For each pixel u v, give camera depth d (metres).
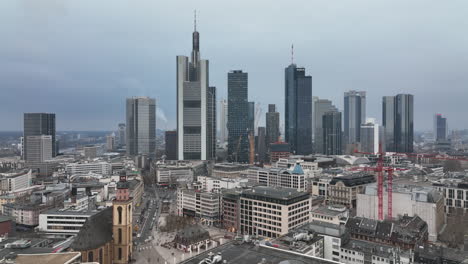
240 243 154.88
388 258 176.00
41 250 193.25
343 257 190.62
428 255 182.62
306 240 188.38
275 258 136.88
